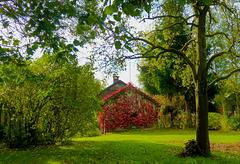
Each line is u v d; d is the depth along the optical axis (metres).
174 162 6.66
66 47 6.18
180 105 23.34
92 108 11.63
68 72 10.80
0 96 10.59
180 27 9.98
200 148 7.54
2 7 5.63
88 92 11.32
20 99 10.88
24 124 11.08
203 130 7.58
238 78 17.55
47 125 11.25
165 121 23.44
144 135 16.89
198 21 7.96
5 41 6.24
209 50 19.11
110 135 18.34
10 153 8.90
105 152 8.95
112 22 3.87
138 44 7.96
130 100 23.05
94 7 5.70
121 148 9.88
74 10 4.86
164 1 9.07
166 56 10.64
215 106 26.52
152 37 9.89
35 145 11.12
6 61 6.09
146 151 8.92
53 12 5.09
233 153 8.12
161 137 14.62
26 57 7.00
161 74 20.97
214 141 11.65
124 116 22.38
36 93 10.78
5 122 10.94
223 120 18.91
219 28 12.77
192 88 20.14
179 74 11.77
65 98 10.84
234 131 17.64
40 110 11.10
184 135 15.48
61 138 11.59
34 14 5.63
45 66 10.93
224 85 18.34
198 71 7.79
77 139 15.13
